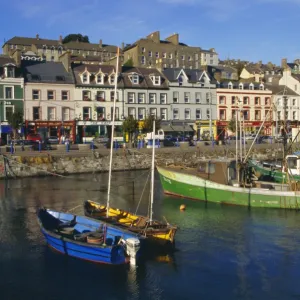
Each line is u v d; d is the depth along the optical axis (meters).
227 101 71.25
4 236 21.86
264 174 35.56
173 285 16.31
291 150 50.81
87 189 35.38
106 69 63.56
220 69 87.00
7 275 17.08
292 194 27.33
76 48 112.44
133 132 54.12
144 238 18.20
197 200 30.72
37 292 15.72
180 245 20.69
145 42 102.00
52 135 57.84
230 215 26.53
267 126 73.19
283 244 20.88
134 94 63.50
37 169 41.84
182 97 67.38
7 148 44.47
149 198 31.69
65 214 21.17
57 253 19.23
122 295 15.53
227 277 17.05
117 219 21.42
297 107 75.88
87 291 15.80
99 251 17.48
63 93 58.81
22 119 52.22
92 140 51.59
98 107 60.78
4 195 32.66
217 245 20.73
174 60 105.12
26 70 58.38
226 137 64.00
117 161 46.31
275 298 15.32
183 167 34.28
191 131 66.62
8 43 107.12
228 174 30.09
